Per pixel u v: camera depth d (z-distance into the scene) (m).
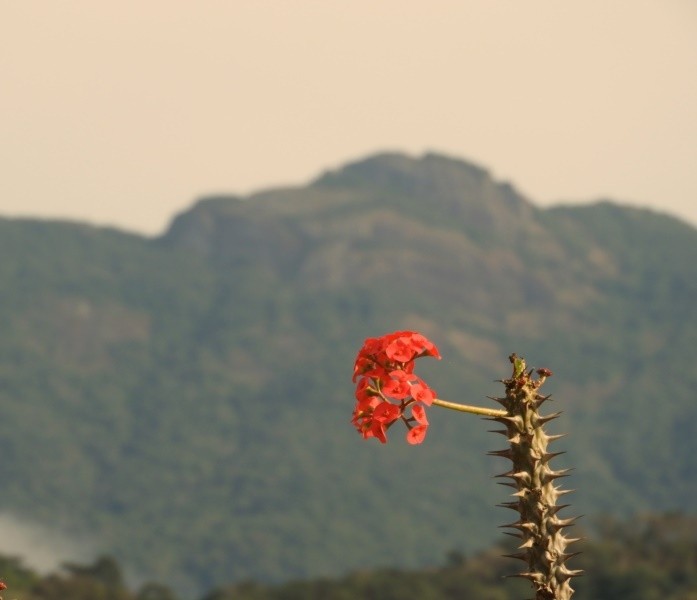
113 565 150.50
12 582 124.19
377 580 144.62
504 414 7.66
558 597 7.48
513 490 7.70
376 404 7.55
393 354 7.47
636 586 109.56
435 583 141.75
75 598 132.62
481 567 144.25
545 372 7.70
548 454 7.60
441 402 7.60
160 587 159.62
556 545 7.53
